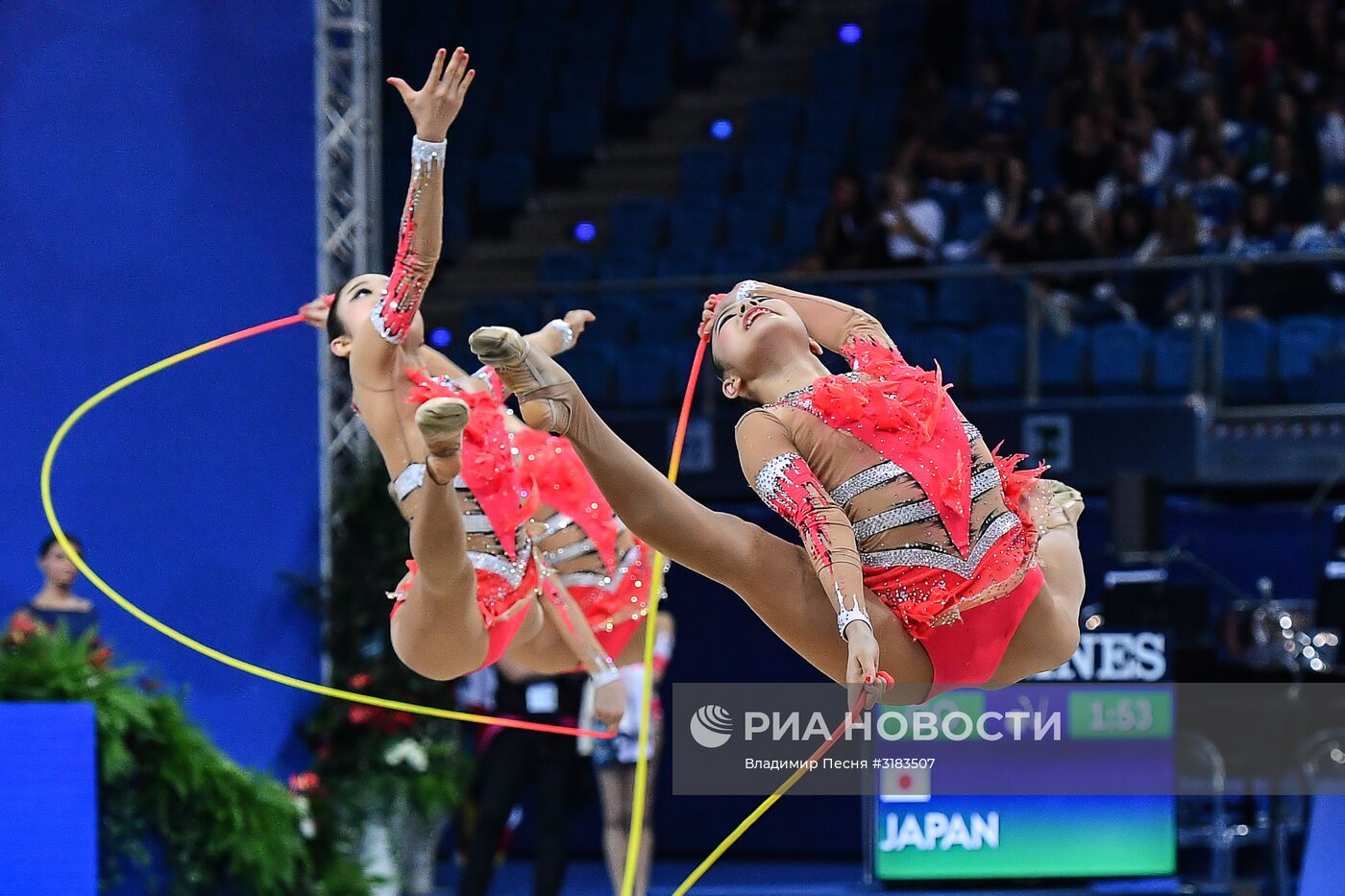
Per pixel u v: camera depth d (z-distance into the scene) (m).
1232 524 10.80
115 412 7.00
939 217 12.44
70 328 6.83
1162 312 11.05
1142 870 8.27
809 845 10.11
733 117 15.30
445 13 16.36
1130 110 13.27
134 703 6.30
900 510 3.74
